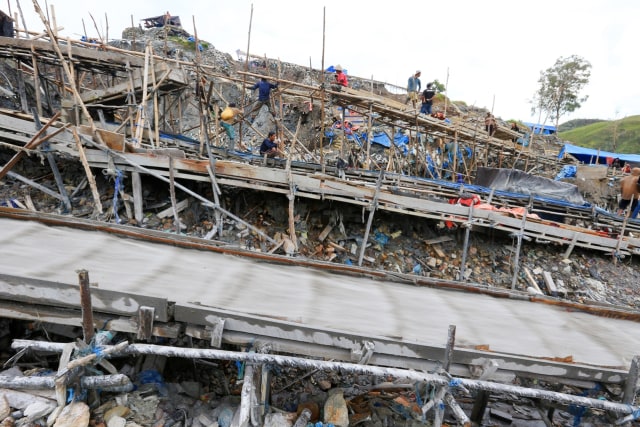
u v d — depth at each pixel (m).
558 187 15.66
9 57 12.86
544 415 5.98
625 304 12.01
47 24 10.48
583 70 48.84
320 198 10.74
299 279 6.09
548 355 4.79
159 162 9.84
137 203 10.07
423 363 4.40
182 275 5.25
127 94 11.80
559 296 11.93
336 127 21.80
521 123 40.44
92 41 19.16
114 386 4.28
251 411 4.06
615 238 13.46
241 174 10.13
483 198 14.64
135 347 3.87
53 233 5.96
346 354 4.38
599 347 5.33
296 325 4.24
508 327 5.56
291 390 6.59
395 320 5.08
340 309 5.11
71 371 3.63
